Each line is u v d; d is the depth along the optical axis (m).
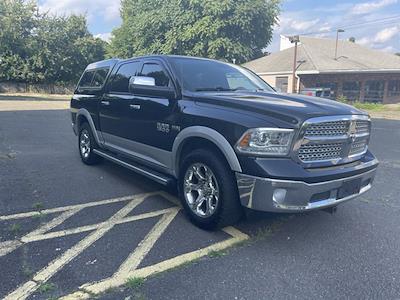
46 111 18.02
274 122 3.27
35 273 2.94
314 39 33.31
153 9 36.09
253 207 3.32
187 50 33.06
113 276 2.94
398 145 9.96
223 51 32.25
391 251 3.51
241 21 32.09
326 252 3.46
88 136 6.43
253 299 2.69
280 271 3.09
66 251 3.32
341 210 4.62
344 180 3.49
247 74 5.26
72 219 4.08
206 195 3.82
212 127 3.62
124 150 5.28
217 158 3.64
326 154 3.49
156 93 4.45
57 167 6.40
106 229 3.84
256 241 3.65
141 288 2.79
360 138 3.83
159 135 4.38
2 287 2.74
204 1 31.92
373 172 3.98
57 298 2.63
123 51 39.78
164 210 4.44
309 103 3.69
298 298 2.72
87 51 42.12
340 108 3.66
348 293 2.80
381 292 2.83
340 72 26.47
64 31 40.28
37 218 4.06
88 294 2.69
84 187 5.27
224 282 2.90
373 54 32.28
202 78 4.50
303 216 4.35
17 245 3.41
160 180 4.41
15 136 9.74
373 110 23.59
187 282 2.88
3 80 37.50
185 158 3.96
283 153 3.26
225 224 3.71
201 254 3.35
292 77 27.25
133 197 4.89
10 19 36.41
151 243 3.54
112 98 5.41
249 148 3.29
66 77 41.22
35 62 38.09
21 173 5.92
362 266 3.21
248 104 3.56
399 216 4.45
